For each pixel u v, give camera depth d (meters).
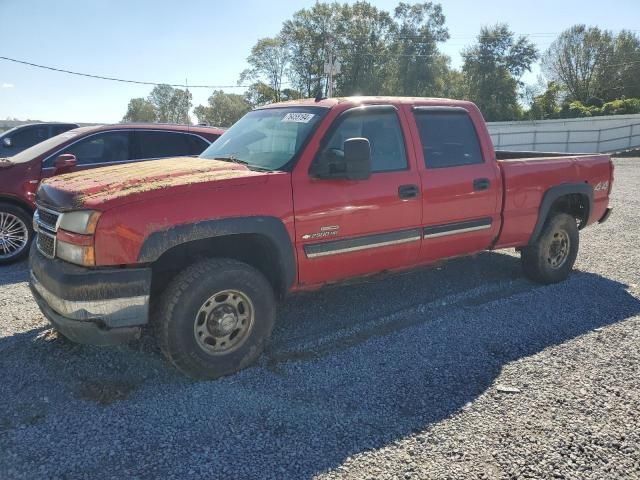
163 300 3.47
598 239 8.13
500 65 61.06
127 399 3.36
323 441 2.94
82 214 3.24
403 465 2.74
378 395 3.43
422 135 4.67
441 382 3.61
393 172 4.39
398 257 4.54
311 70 67.50
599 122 37.38
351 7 65.12
